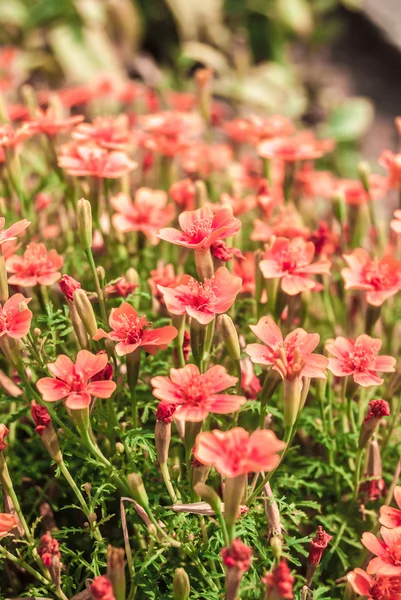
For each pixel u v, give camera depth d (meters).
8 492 0.55
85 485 0.55
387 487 0.62
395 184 0.65
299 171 0.73
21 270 0.59
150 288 0.63
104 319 0.59
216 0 1.37
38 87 1.14
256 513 0.56
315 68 1.50
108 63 1.21
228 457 0.50
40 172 0.71
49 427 0.53
